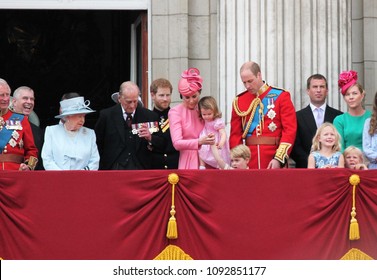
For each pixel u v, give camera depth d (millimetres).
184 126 60594
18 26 87312
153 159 61438
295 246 56000
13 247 55906
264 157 61250
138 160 61156
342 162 58844
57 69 87938
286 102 61406
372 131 60406
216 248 55969
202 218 55969
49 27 87688
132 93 60938
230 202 56094
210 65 69562
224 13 68688
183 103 60875
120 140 61156
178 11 69375
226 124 68062
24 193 56031
